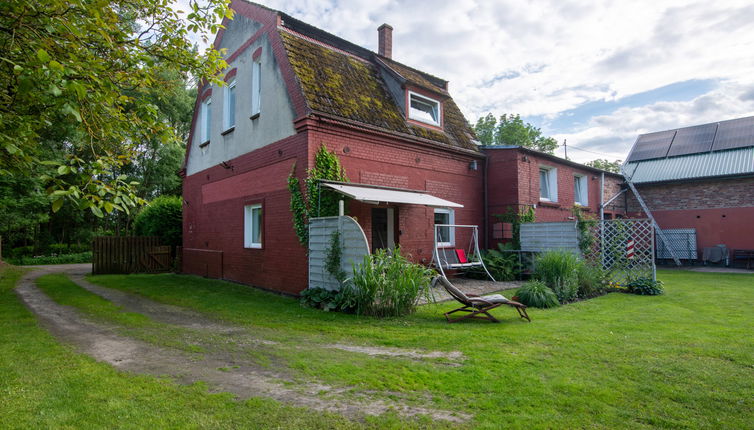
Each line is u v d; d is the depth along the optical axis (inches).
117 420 131.0
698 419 131.2
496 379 169.6
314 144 398.3
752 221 752.3
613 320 286.0
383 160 463.2
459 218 567.5
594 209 792.9
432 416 135.8
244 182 506.6
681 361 188.5
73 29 204.5
